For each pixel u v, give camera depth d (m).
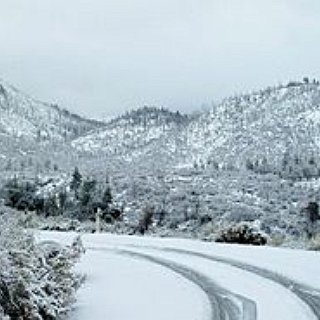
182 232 39.88
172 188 71.81
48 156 161.12
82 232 35.78
